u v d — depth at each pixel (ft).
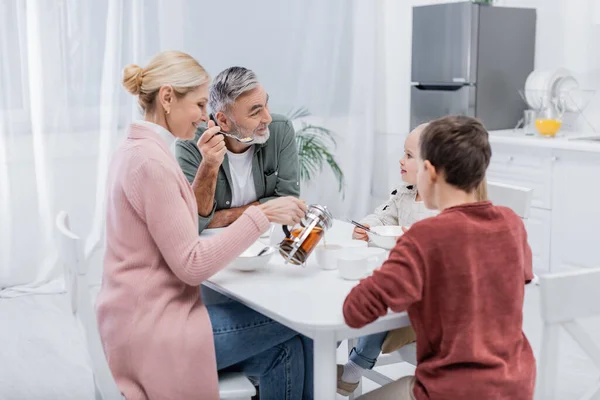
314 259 7.04
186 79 6.39
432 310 5.34
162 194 5.94
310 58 15.49
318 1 15.35
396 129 16.33
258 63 15.01
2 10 12.48
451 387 5.25
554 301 5.10
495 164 13.74
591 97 13.96
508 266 5.40
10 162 12.98
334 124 15.96
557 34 14.37
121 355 6.07
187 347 5.97
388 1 15.96
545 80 13.44
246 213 6.24
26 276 13.47
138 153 6.06
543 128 13.35
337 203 16.12
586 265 12.53
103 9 13.01
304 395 6.96
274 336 6.48
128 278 6.08
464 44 13.88
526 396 5.41
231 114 8.24
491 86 14.20
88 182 13.41
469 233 5.26
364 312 5.21
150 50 13.57
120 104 13.38
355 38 15.76
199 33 14.29
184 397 5.97
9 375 9.95
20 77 12.77
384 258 6.73
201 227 8.14
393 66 16.14
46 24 12.75
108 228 6.33
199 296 6.38
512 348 5.44
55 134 13.10
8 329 11.62
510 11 14.19
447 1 15.10
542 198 13.03
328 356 5.48
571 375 9.51
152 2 13.46
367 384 9.45
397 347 7.30
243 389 6.17
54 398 9.28
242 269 6.63
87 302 5.66
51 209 13.30
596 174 12.17
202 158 8.23
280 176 9.02
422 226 5.27
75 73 13.03
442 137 5.46
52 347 10.93
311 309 5.61
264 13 14.88
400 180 16.43
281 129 8.96
